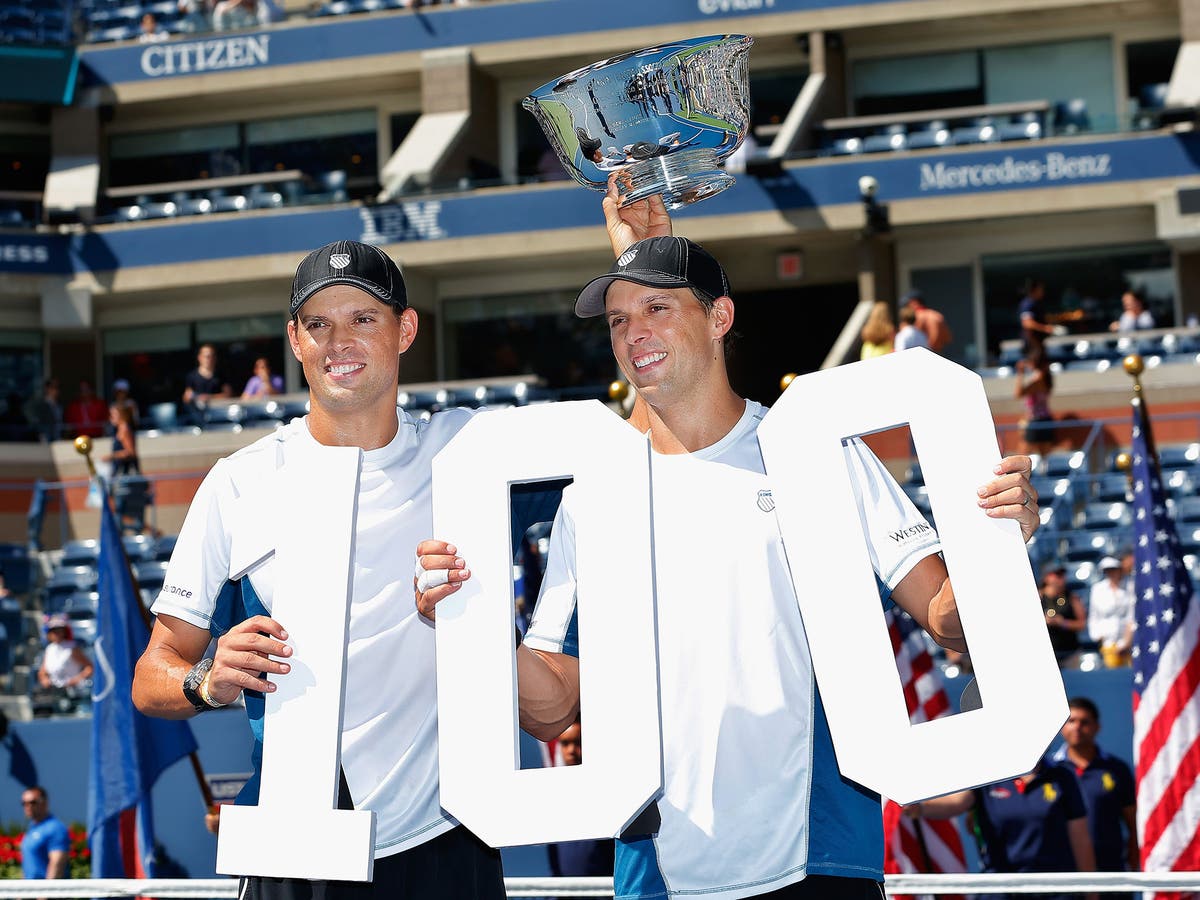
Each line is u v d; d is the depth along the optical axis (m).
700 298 2.90
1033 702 2.68
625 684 2.75
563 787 2.75
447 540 2.86
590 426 2.86
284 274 18.73
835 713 2.75
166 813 9.15
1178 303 17.61
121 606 7.06
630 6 19.25
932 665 7.26
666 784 2.82
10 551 15.57
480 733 2.79
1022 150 17.00
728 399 2.98
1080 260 18.16
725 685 2.82
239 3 20.44
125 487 15.06
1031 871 5.86
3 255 19.06
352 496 2.89
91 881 4.36
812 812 2.80
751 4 18.98
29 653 12.80
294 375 20.03
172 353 20.33
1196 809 6.31
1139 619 6.59
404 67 19.88
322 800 2.80
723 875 2.80
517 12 19.59
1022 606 2.71
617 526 2.81
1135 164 16.77
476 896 2.99
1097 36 19.00
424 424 3.11
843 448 2.86
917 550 2.89
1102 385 15.02
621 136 3.20
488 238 18.28
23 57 20.25
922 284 18.55
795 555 2.80
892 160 17.27
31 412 18.31
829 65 19.11
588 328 19.64
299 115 21.14
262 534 2.96
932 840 6.75
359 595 2.96
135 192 19.64
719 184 3.25
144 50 20.56
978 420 2.79
